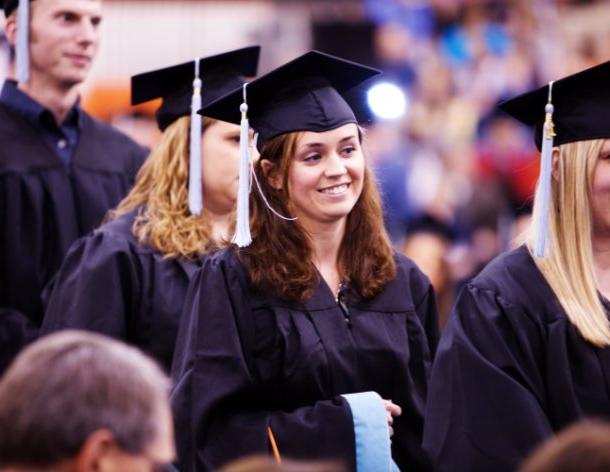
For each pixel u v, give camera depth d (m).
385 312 6.12
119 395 3.55
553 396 5.65
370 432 5.69
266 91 6.11
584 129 5.81
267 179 6.06
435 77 16.09
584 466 3.33
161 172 7.32
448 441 5.67
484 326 5.74
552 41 16.45
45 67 8.17
